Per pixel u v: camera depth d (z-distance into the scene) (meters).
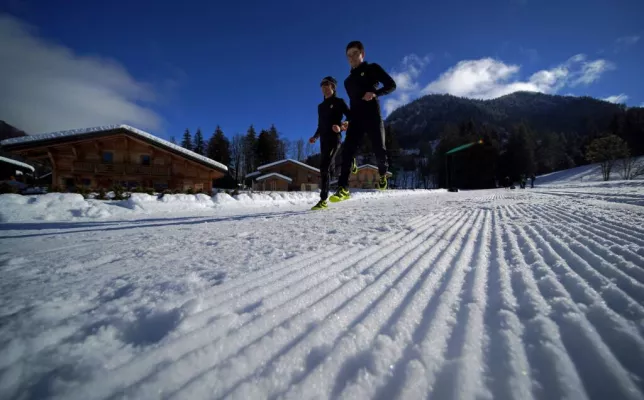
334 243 1.84
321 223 2.85
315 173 40.38
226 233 2.44
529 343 0.67
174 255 1.64
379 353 0.66
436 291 1.04
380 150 4.47
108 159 18.12
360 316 0.85
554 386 0.53
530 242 1.77
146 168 18.11
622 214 3.05
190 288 1.05
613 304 0.83
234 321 0.79
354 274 1.22
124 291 1.03
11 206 4.33
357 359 0.65
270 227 2.69
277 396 0.54
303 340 0.72
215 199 7.04
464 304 0.92
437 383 0.57
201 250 1.75
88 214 4.71
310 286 1.07
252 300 0.94
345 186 4.91
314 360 0.64
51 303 0.90
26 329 0.72
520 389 0.53
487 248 1.69
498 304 0.90
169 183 18.73
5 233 2.88
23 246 2.08
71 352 0.64
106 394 0.53
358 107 4.48
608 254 1.38
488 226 2.51
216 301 0.92
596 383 0.54
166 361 0.62
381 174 4.57
